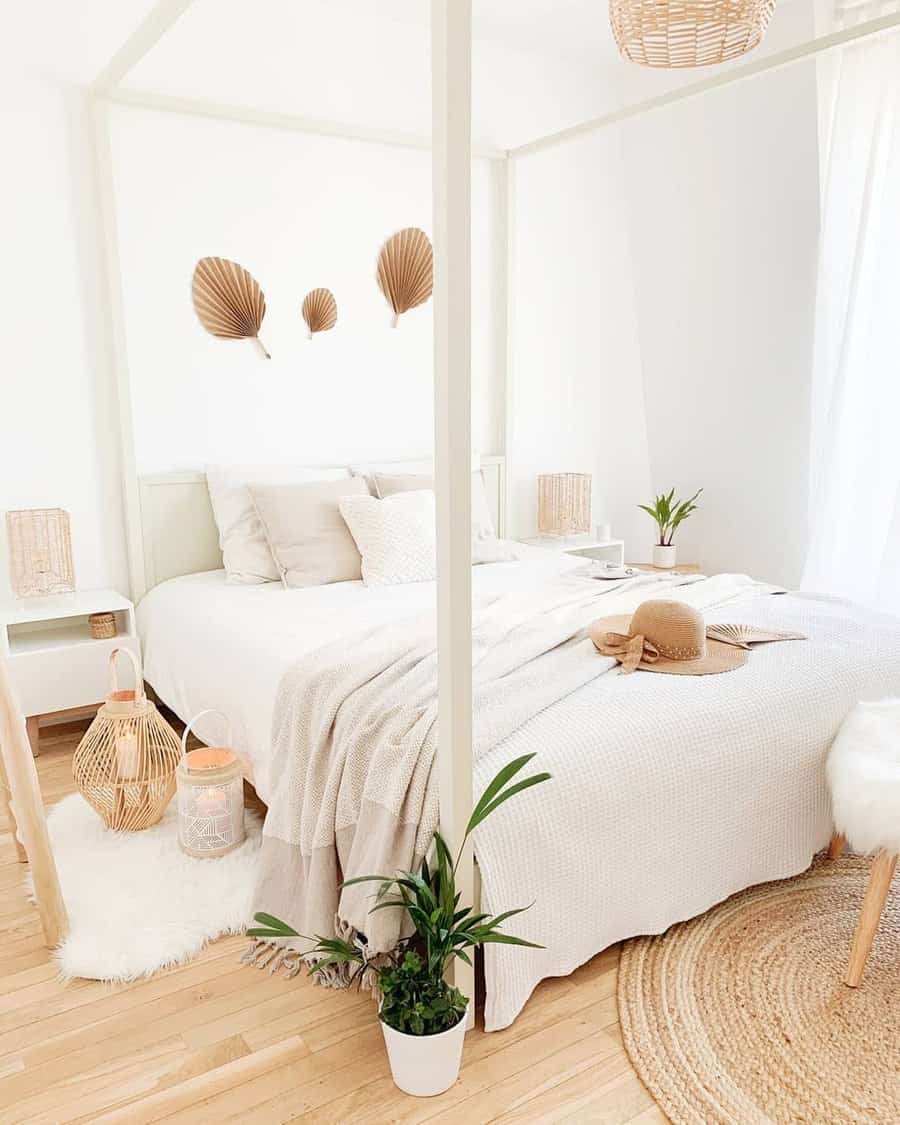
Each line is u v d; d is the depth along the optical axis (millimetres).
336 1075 1742
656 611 2436
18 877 2451
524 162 4359
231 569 3465
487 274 4328
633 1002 1932
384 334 4066
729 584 3215
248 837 2594
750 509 4516
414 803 1865
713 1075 1734
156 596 3441
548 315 4566
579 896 1941
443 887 1741
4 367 3275
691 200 4473
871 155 3590
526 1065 1769
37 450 3373
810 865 2461
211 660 2830
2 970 2066
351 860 1966
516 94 4297
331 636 2643
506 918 1773
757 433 4406
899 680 2502
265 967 2080
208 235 3584
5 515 3295
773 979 2012
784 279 4141
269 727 2408
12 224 3229
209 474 3635
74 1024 1889
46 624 3490
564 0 3748
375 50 3857
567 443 4750
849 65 3629
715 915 2260
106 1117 1645
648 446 5059
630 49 2566
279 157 3691
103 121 3262
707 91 3133
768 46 4062
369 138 3787
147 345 3520
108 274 3363
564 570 3600
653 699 2143
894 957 2094
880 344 3678
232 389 3723
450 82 1542
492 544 3885
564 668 2314
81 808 2777
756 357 4336
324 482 3621
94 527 3527
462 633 1701
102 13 3264
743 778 2156
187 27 3432
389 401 4129
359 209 3916
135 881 2359
